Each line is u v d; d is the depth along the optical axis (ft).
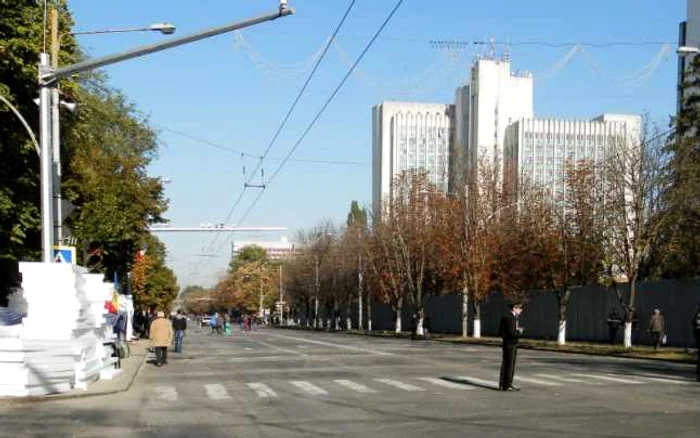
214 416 44.62
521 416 42.65
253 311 533.96
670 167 117.29
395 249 197.67
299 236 336.70
